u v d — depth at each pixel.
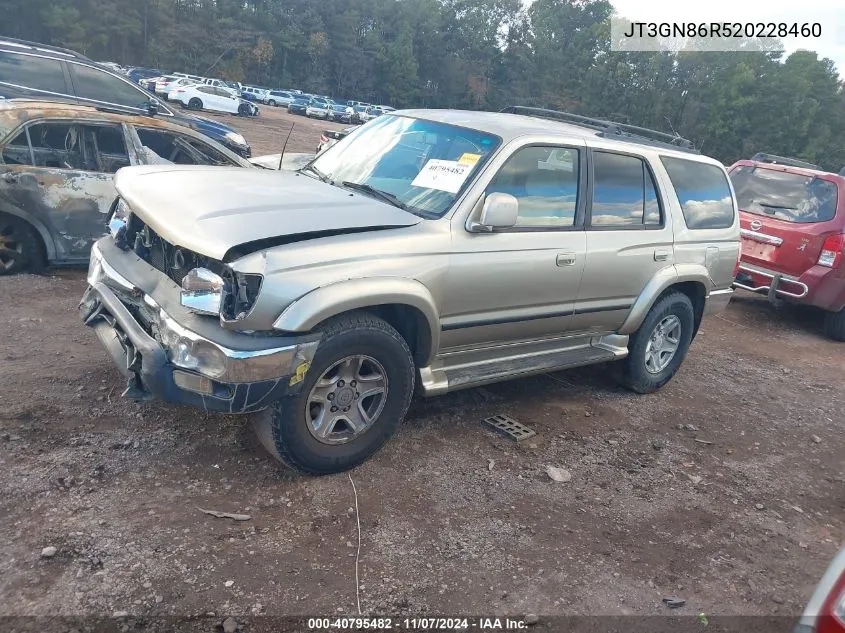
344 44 88.12
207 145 7.45
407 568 3.18
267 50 79.12
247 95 55.69
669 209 5.41
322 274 3.39
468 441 4.48
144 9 71.19
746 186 9.25
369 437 3.85
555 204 4.56
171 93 36.50
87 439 3.76
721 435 5.28
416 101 90.75
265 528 3.30
